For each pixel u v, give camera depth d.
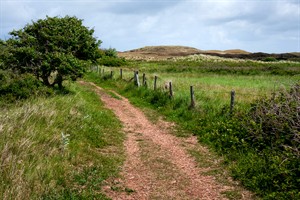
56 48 17.84
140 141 11.71
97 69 34.97
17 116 10.03
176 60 75.00
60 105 13.05
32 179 6.67
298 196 6.66
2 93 13.73
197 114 14.18
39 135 9.05
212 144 10.91
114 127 13.19
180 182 8.11
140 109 17.41
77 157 8.77
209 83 25.50
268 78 33.09
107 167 8.72
